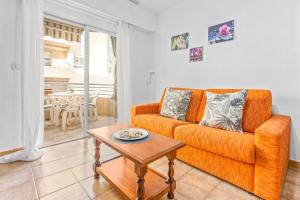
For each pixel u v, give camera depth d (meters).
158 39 3.55
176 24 3.16
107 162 1.71
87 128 2.93
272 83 2.04
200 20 2.76
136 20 3.24
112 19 3.06
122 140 1.37
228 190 1.44
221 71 2.51
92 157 2.07
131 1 3.11
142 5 3.24
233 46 2.37
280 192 1.31
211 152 1.60
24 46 2.03
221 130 1.70
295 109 1.88
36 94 2.15
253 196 1.36
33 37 2.10
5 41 2.01
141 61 3.70
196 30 2.82
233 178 1.47
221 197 1.35
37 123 2.15
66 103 3.68
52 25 3.18
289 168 1.87
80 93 3.81
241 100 1.80
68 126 3.63
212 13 2.59
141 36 3.65
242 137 1.44
